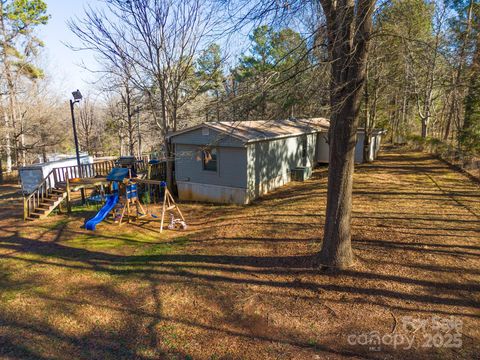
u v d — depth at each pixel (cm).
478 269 642
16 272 787
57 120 3064
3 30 2405
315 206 1159
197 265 760
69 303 625
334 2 573
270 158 1550
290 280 651
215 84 1666
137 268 779
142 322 547
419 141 2742
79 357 469
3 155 2870
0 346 500
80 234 1089
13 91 2539
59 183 1407
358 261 689
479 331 473
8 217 1356
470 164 1683
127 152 3991
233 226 1037
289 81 638
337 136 613
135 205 1408
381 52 1424
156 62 1569
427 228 869
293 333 495
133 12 1412
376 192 1298
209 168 1476
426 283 601
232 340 487
